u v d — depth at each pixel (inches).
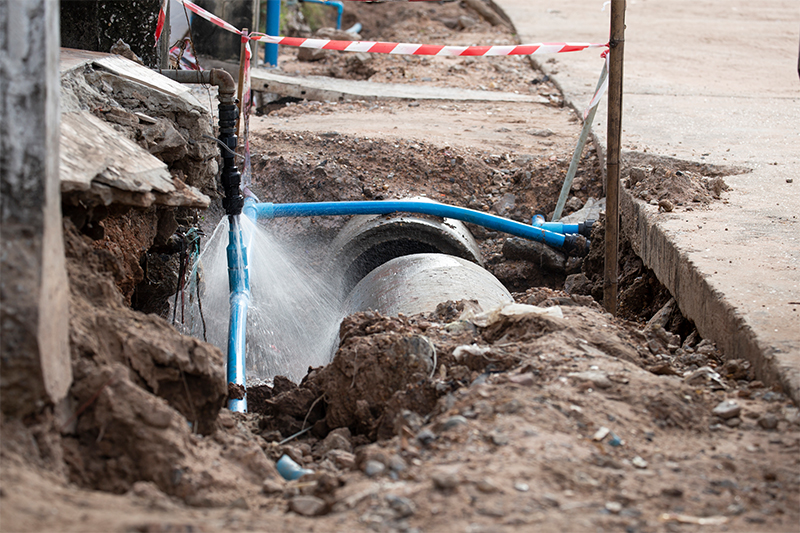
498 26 719.1
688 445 121.0
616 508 98.8
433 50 238.8
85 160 136.9
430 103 452.4
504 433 115.9
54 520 87.4
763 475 111.6
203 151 221.8
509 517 94.0
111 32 265.3
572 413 123.6
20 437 101.0
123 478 109.6
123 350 123.3
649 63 536.4
